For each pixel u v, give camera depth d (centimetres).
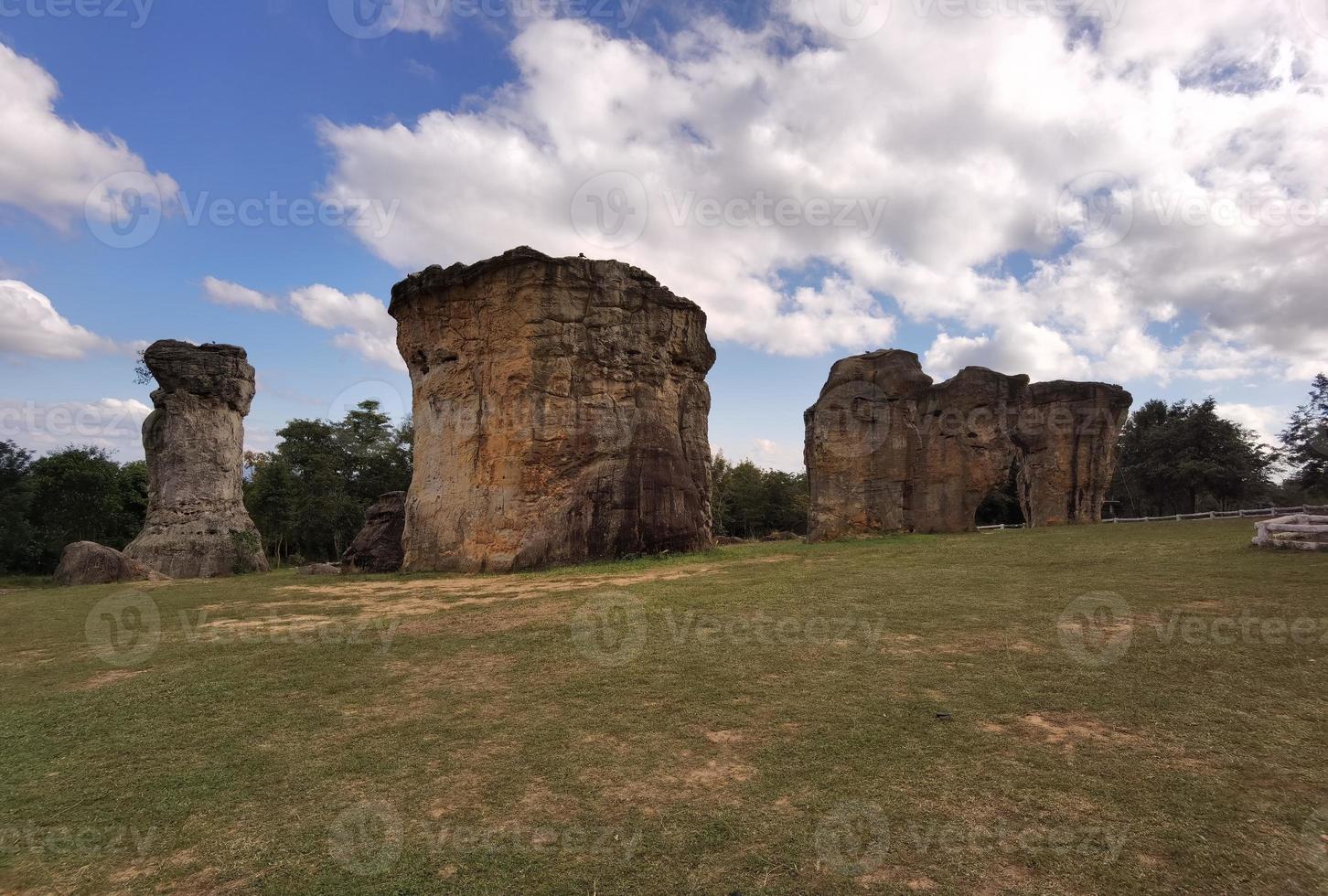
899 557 2078
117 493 5091
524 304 2450
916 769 565
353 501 5628
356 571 2822
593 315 2558
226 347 3712
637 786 564
